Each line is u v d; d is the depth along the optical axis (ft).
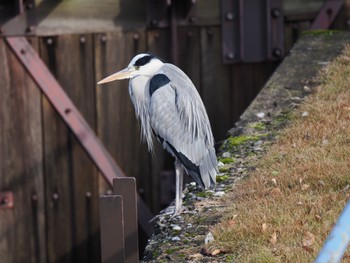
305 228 27.43
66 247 47.19
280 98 39.70
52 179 46.85
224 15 47.50
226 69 48.08
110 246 26.40
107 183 47.03
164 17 47.21
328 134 34.81
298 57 43.83
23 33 46.06
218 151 36.22
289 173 31.78
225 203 31.07
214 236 28.12
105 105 46.98
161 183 47.19
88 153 46.52
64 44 46.62
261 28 48.06
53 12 46.32
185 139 31.12
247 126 37.52
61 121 46.70
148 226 46.88
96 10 46.75
